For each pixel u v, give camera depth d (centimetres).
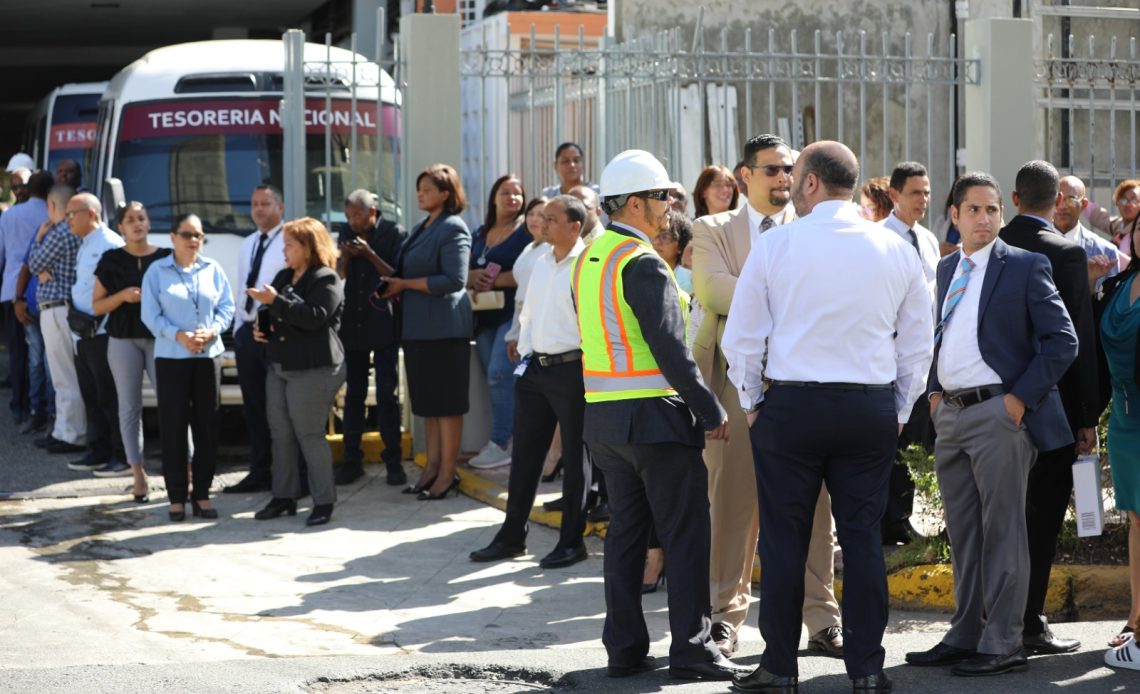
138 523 1266
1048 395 821
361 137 1611
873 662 751
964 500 840
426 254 1314
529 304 1107
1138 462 852
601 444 816
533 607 1006
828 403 741
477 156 1867
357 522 1270
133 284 1323
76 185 1919
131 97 1628
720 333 887
